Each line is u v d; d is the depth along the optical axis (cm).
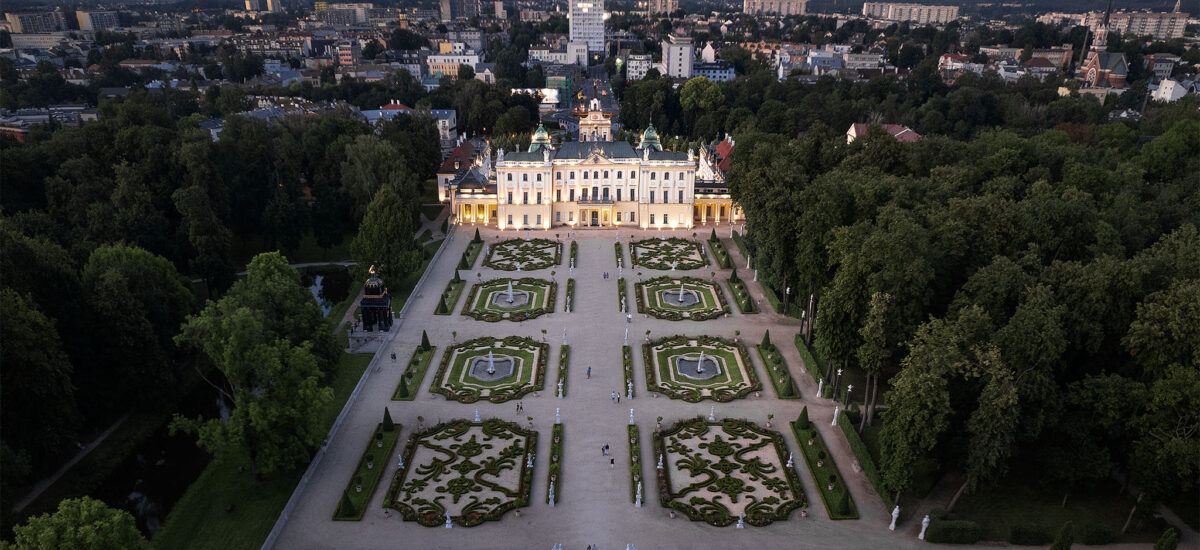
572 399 12800
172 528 9500
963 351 9269
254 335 9888
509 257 19875
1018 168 17200
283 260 12975
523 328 15625
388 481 10538
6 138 19375
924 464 10656
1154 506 9050
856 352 11862
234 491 10244
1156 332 9081
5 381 9756
